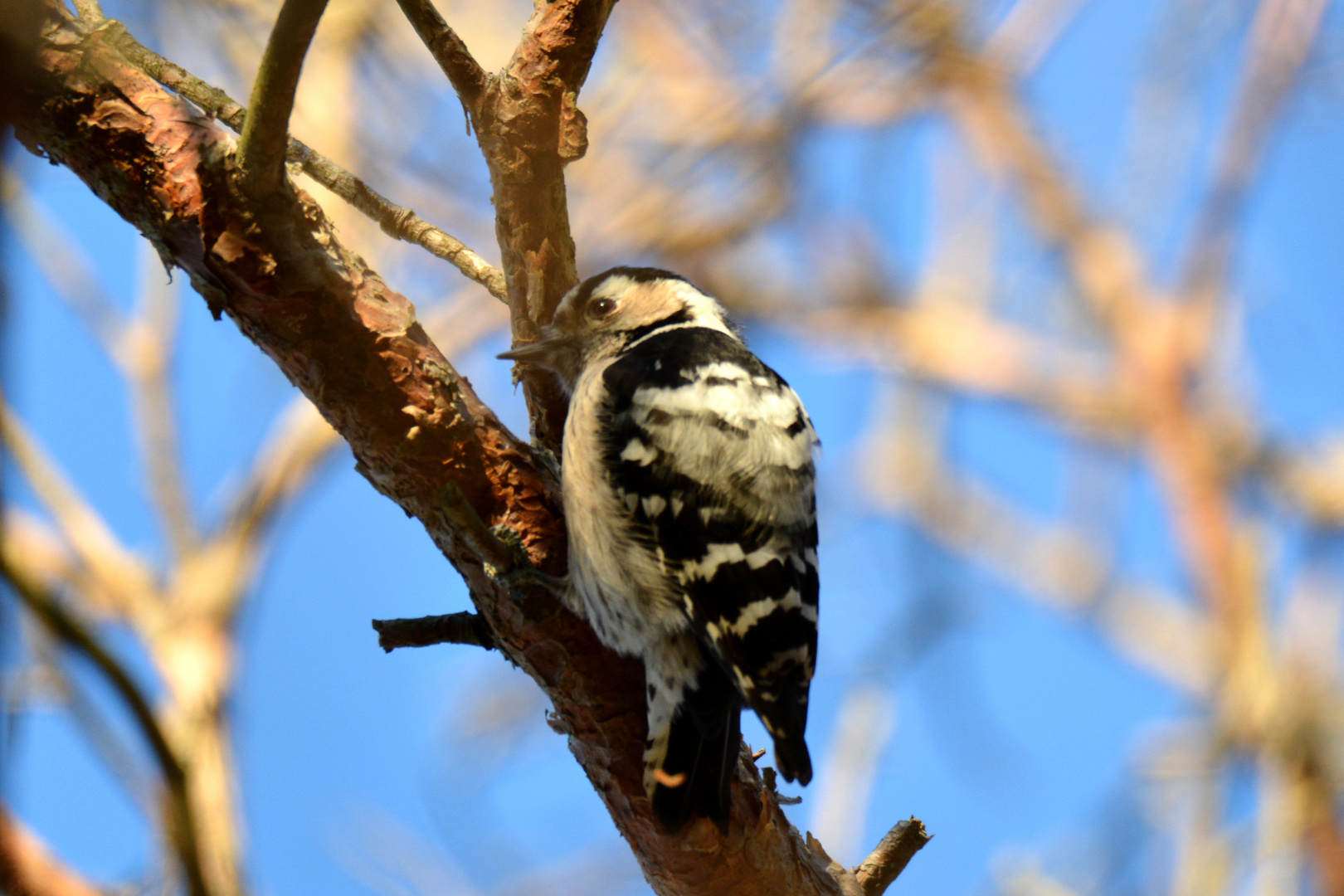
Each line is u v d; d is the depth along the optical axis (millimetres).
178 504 11617
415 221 6477
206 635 11148
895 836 6621
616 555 6555
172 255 5426
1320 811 10766
